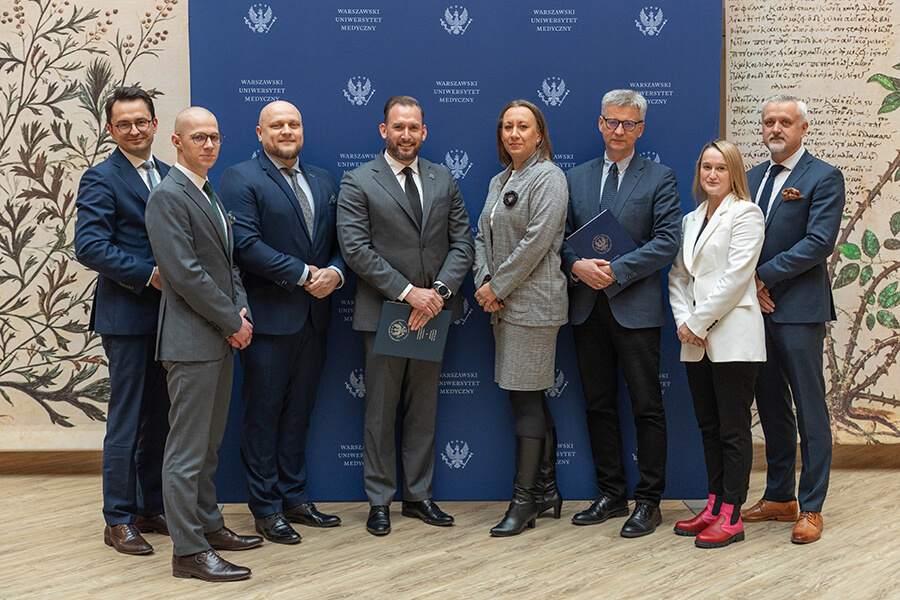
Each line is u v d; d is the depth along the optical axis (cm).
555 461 331
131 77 390
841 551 283
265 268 294
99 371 400
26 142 394
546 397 348
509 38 338
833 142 393
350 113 339
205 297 250
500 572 265
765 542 294
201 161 254
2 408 402
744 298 288
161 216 246
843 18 388
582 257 308
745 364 286
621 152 315
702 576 260
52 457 431
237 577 258
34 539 304
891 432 398
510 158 322
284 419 320
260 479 307
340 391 346
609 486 328
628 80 338
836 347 400
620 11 337
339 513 337
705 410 305
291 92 337
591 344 321
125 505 294
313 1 335
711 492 306
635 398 314
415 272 308
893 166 393
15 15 389
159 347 257
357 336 344
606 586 252
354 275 342
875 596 242
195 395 256
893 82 390
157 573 267
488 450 349
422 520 324
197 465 261
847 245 397
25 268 398
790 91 392
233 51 335
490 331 345
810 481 301
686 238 306
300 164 318
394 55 338
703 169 297
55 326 400
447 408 348
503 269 301
